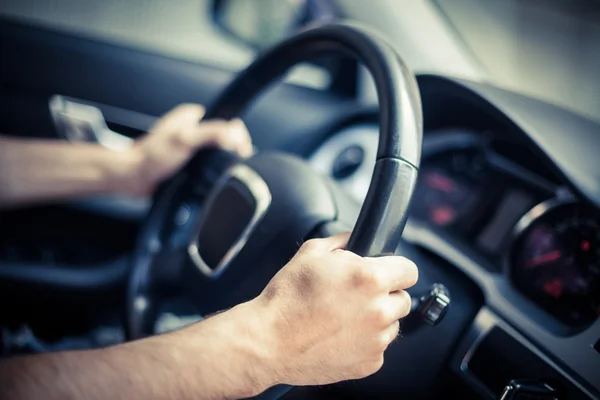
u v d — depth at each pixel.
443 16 1.46
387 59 0.65
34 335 1.17
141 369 0.53
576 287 0.76
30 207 1.30
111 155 0.98
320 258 0.54
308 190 0.72
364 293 0.52
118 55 1.43
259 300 0.55
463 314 0.74
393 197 0.58
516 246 0.84
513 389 0.65
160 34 1.51
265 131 1.46
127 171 0.96
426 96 0.94
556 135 0.79
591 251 0.77
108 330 1.20
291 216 0.71
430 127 1.17
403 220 0.58
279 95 1.48
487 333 0.72
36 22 1.44
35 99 1.43
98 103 1.43
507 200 0.97
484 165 1.05
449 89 0.85
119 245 1.35
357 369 0.54
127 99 1.43
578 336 0.69
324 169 1.48
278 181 0.74
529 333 0.71
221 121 0.90
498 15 2.78
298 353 0.53
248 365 0.53
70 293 1.14
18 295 1.13
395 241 0.57
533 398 0.66
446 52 1.41
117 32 1.47
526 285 0.79
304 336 0.52
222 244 0.76
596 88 2.07
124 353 0.54
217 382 0.53
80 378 0.52
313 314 0.52
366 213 0.57
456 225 1.02
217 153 0.90
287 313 0.52
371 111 1.47
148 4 1.51
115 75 1.42
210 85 1.45
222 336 0.53
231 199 0.77
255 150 1.47
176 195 0.93
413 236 0.87
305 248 0.58
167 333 0.57
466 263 0.80
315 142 1.45
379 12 1.44
